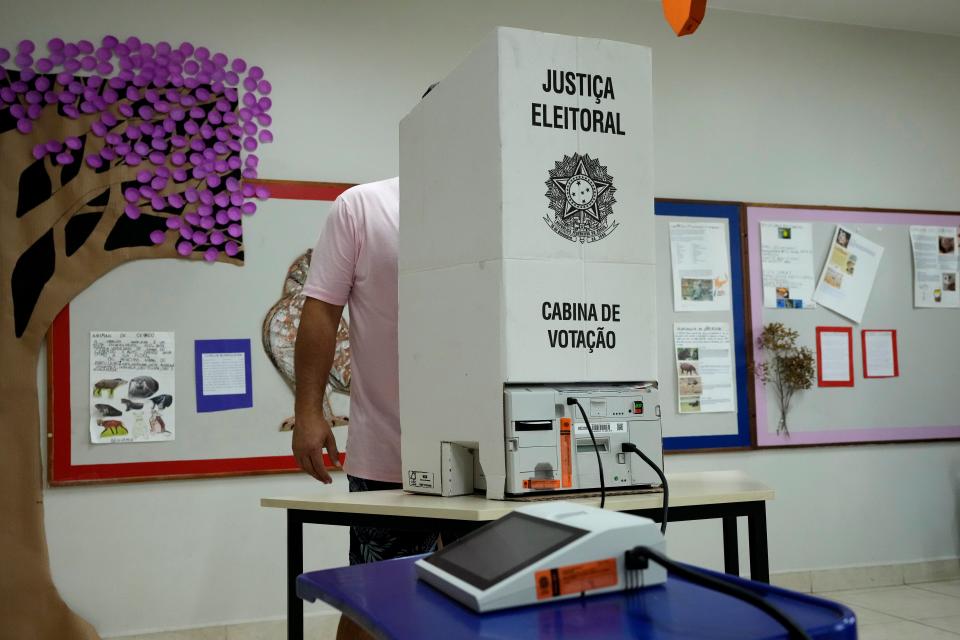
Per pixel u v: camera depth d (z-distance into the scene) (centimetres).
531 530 74
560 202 137
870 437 404
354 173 350
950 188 432
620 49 144
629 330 142
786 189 407
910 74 433
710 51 403
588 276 139
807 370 389
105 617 308
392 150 356
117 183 321
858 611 352
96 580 309
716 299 387
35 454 304
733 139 402
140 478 315
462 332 141
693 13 146
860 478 403
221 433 325
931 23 429
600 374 139
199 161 330
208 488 324
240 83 339
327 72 351
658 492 139
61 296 312
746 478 165
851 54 425
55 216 314
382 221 194
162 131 327
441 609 65
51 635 299
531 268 134
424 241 154
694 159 395
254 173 337
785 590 65
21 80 314
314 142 346
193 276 328
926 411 414
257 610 325
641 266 144
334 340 197
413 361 154
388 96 357
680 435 377
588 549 67
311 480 335
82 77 320
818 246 405
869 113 424
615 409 139
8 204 309
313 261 200
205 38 336
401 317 159
